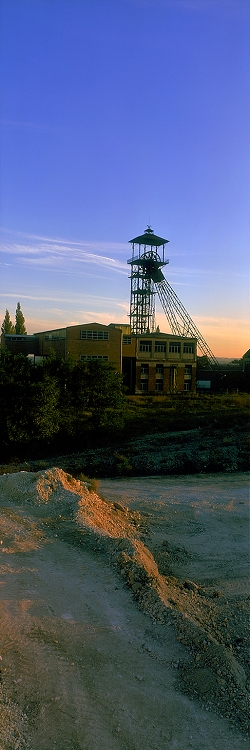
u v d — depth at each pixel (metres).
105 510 12.38
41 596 7.28
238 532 12.40
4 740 4.66
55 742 4.73
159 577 8.33
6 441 27.25
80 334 61.97
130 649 6.22
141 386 71.00
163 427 33.84
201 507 14.55
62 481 13.18
